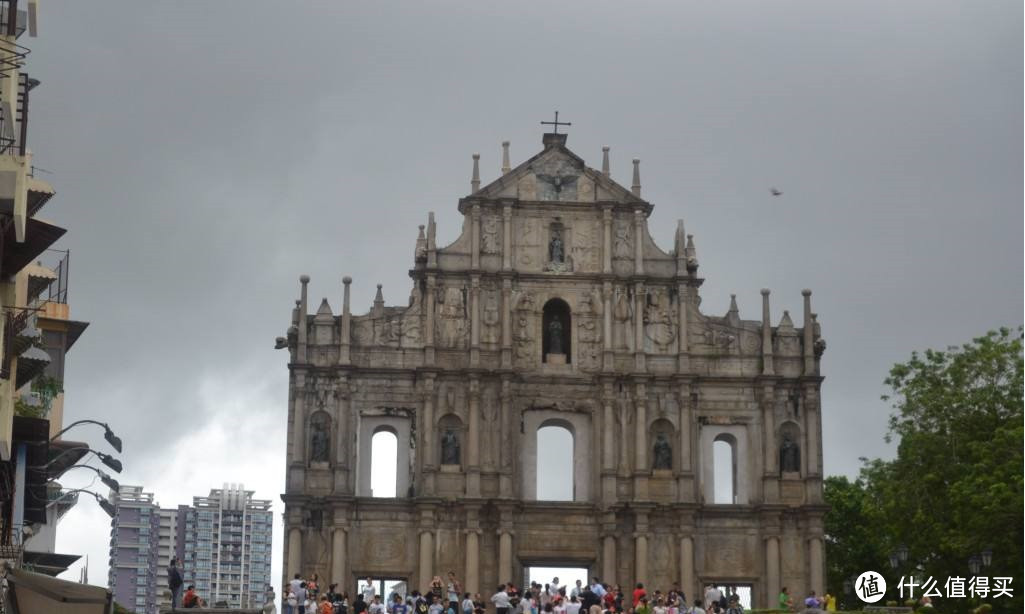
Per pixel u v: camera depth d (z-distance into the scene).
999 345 105.44
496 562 106.00
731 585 107.06
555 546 106.94
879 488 110.19
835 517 138.88
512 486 107.00
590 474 108.50
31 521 73.69
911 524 104.12
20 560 64.94
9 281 64.00
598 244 111.19
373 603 89.31
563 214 111.44
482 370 107.81
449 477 107.06
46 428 69.75
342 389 107.31
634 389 109.06
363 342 108.69
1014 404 103.62
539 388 109.00
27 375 72.19
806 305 110.62
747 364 110.06
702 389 109.75
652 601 98.75
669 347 110.00
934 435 103.94
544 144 113.06
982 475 97.44
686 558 106.25
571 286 110.44
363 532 106.06
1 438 62.72
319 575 105.00
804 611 92.44
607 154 112.44
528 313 109.88
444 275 109.75
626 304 110.44
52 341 89.56
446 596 100.44
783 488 108.25
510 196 111.12
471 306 109.25
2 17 59.16
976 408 104.44
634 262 110.88
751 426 109.38
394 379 108.44
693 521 107.00
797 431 109.38
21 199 56.28
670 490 107.75
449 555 105.75
